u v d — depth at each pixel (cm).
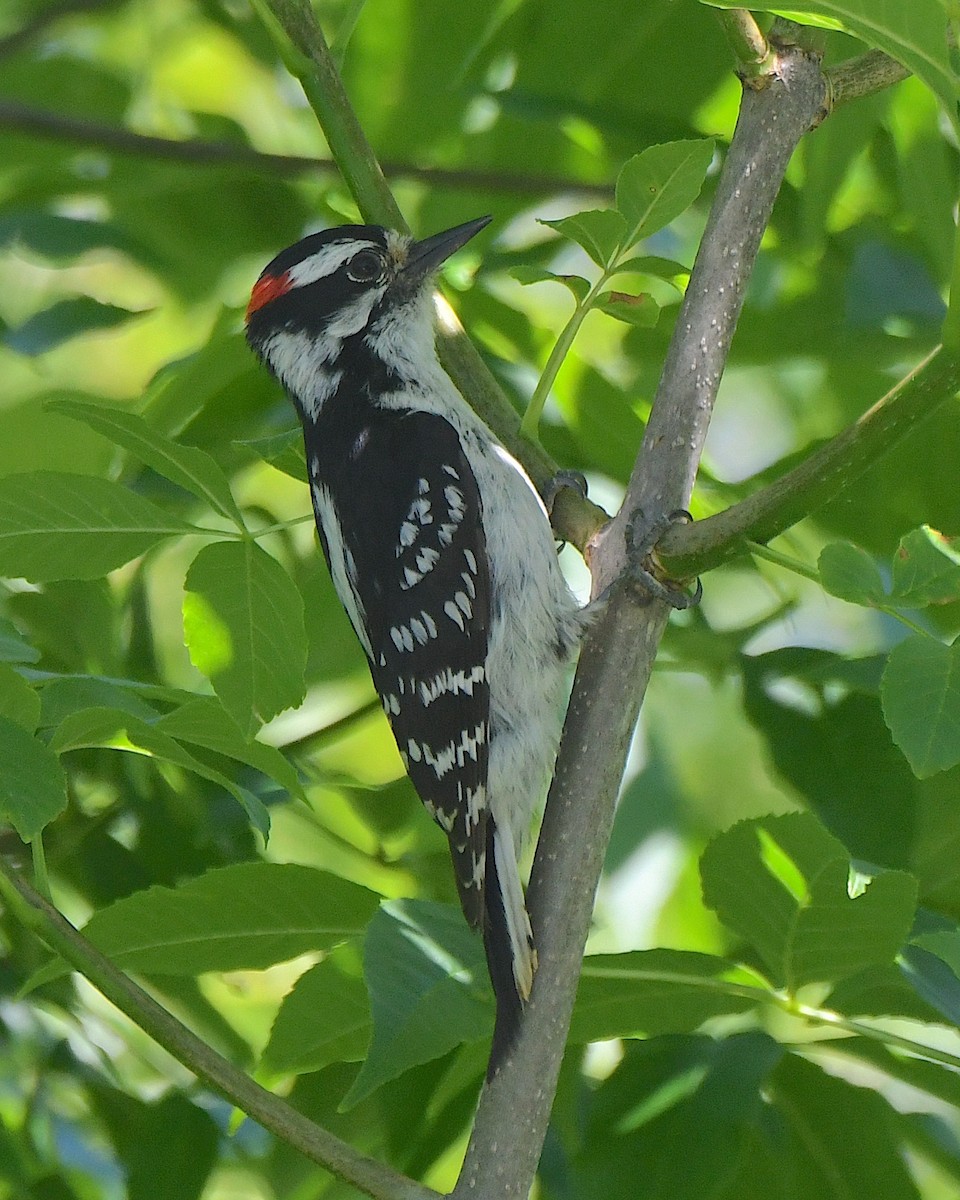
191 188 1070
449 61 970
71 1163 848
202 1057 518
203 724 598
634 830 1058
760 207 664
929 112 894
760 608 1104
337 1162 516
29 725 563
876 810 770
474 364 765
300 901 606
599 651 633
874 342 942
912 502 881
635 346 1006
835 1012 634
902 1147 699
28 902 523
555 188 999
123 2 1192
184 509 938
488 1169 551
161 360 1355
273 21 718
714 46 950
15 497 593
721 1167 620
